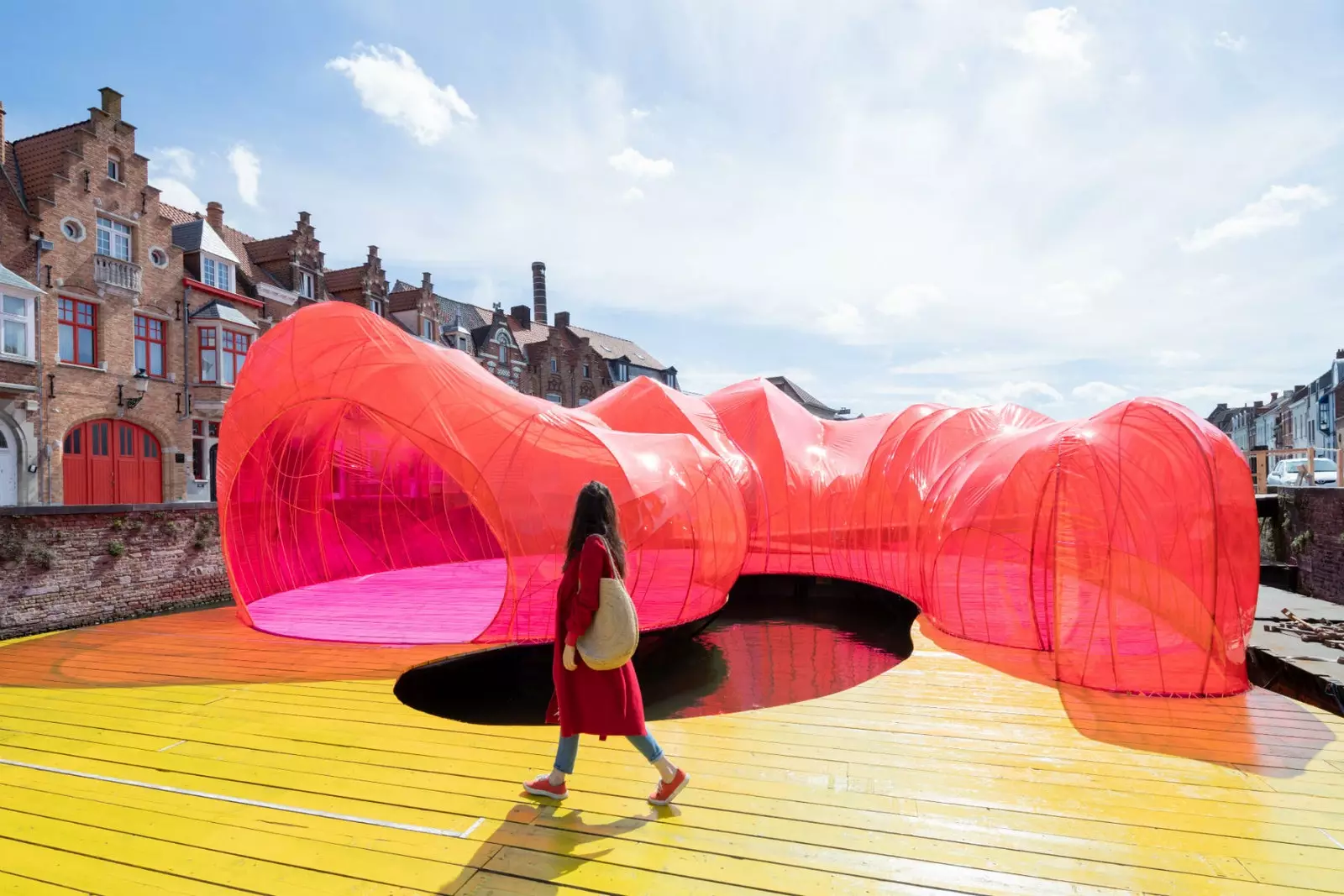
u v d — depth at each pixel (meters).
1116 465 6.32
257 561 10.04
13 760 4.54
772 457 13.11
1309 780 4.17
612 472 7.82
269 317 25.34
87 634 8.07
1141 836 3.54
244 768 4.38
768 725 5.11
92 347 19.52
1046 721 5.18
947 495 8.98
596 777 4.21
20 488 17.52
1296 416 51.72
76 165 19.08
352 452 11.88
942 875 3.20
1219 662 5.75
